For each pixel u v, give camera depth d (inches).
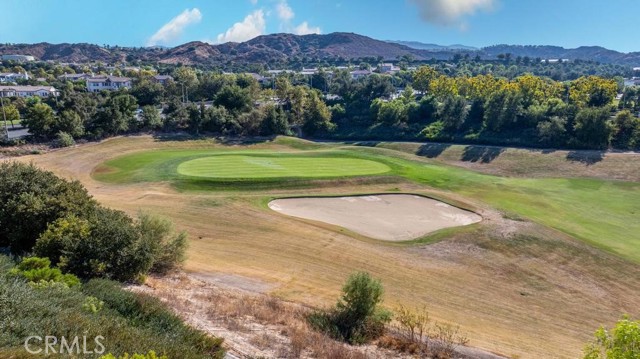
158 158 2049.7
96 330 381.7
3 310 371.2
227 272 881.5
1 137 2177.7
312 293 810.2
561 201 1707.7
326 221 1314.0
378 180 1713.8
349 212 1405.0
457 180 1863.9
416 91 5452.8
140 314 487.5
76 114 2385.6
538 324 795.4
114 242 687.1
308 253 1035.9
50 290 470.9
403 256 1063.0
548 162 2399.1
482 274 997.8
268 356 477.4
